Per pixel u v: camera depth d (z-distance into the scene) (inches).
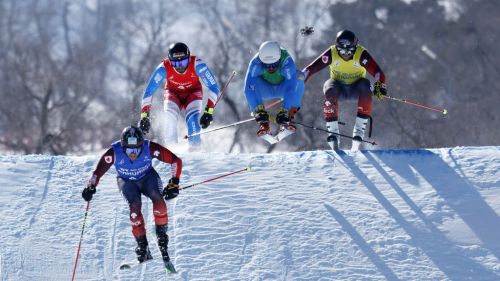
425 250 1002.1
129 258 987.9
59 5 7194.9
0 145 3868.1
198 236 1019.3
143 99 1176.8
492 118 3735.2
